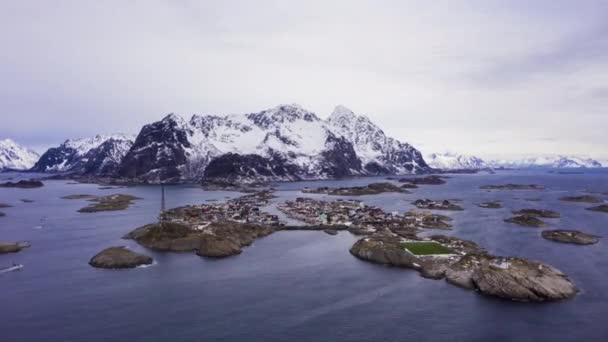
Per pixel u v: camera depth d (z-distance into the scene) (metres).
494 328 86.31
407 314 93.25
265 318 90.94
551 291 103.06
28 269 127.31
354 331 84.88
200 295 104.81
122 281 116.06
